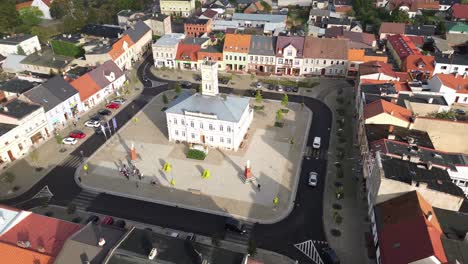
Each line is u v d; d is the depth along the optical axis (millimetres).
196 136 107875
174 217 83500
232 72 160250
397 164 77125
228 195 89688
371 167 85750
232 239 77750
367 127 98688
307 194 89750
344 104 132750
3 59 163000
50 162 102875
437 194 70000
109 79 140875
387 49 175500
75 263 56938
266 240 77312
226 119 101125
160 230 79938
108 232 62375
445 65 142000
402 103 109688
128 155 105500
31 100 112375
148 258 55594
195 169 99000
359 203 86625
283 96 139625
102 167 100438
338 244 75875
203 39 171125
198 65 162625
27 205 87438
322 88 145750
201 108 104562
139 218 83312
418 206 67062
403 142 91125
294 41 155000
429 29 188625
